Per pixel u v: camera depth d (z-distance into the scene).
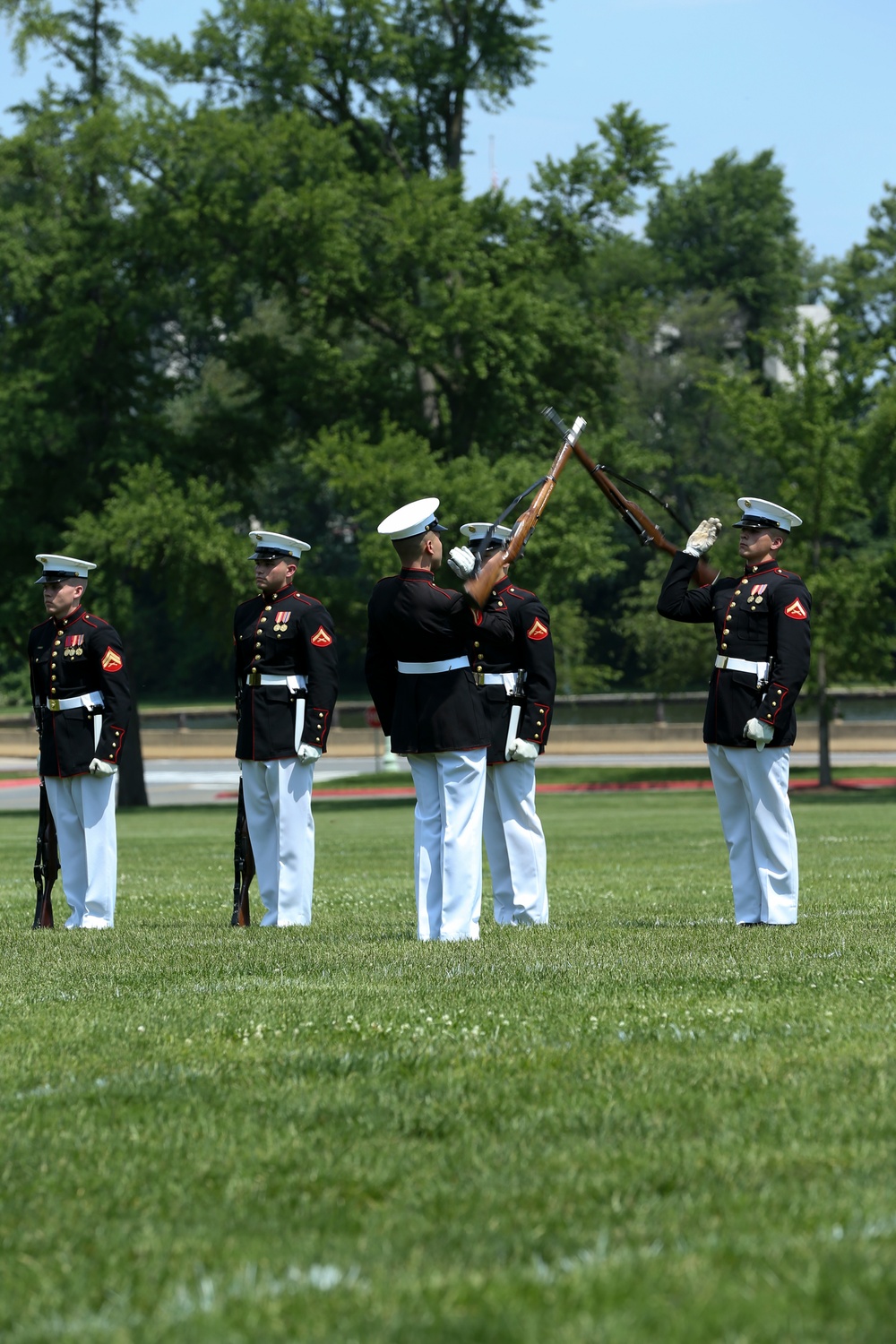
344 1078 12.50
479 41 85.06
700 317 180.00
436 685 21.09
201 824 65.69
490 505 74.69
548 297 87.81
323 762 130.62
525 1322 7.54
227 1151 10.52
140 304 81.62
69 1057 13.38
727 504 161.12
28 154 81.19
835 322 84.62
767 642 22.47
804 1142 10.45
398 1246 8.63
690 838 49.19
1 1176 10.06
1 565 81.56
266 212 75.06
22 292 79.50
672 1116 11.16
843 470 83.19
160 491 76.94
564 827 56.28
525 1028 14.22
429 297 82.69
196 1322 7.64
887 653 85.19
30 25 81.19
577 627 120.94
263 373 85.56
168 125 78.38
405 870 38.50
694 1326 7.43
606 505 81.25
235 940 21.97
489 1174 9.89
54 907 29.89
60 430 78.06
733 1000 15.50
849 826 52.69
